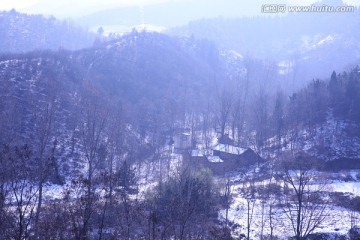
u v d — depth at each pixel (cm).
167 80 15000
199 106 13512
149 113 11656
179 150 9531
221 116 11550
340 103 9925
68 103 9200
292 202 5541
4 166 3020
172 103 11906
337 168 7819
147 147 9581
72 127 8362
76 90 10281
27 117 7800
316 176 6606
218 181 6481
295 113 10131
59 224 3127
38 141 6775
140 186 5788
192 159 8000
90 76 12650
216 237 4047
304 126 9694
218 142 10188
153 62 15838
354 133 8800
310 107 10088
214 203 5200
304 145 8788
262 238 4594
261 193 6209
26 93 8850
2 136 5856
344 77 10806
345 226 4772
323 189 6094
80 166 6969
